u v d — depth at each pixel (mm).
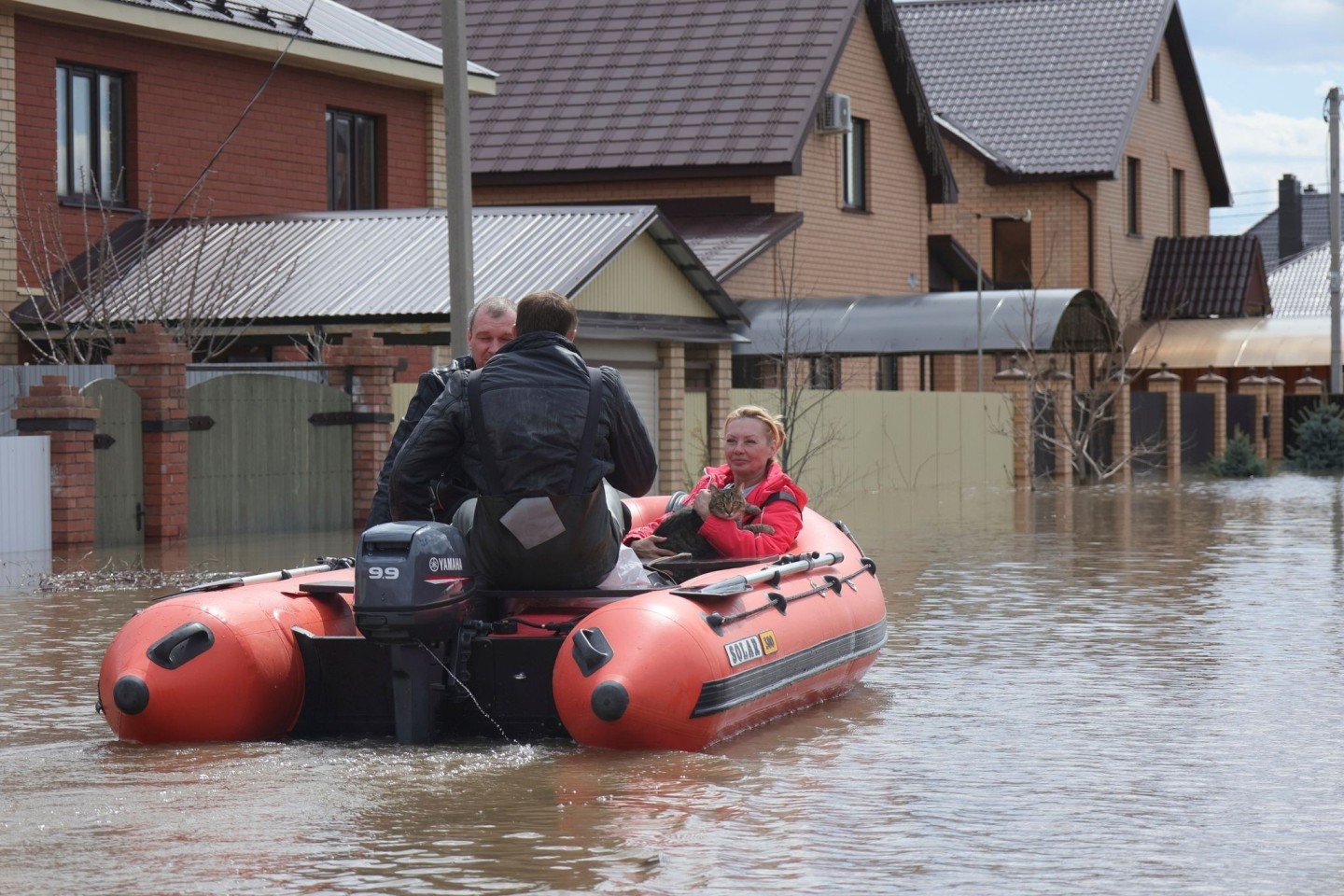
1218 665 12195
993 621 14570
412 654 9031
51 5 26125
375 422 24078
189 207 29141
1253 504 29922
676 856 7000
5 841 7203
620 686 8664
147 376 21484
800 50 39250
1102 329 40094
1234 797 8148
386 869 6785
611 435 9422
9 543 19938
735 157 37656
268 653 9281
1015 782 8445
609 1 42031
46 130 26844
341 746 9164
